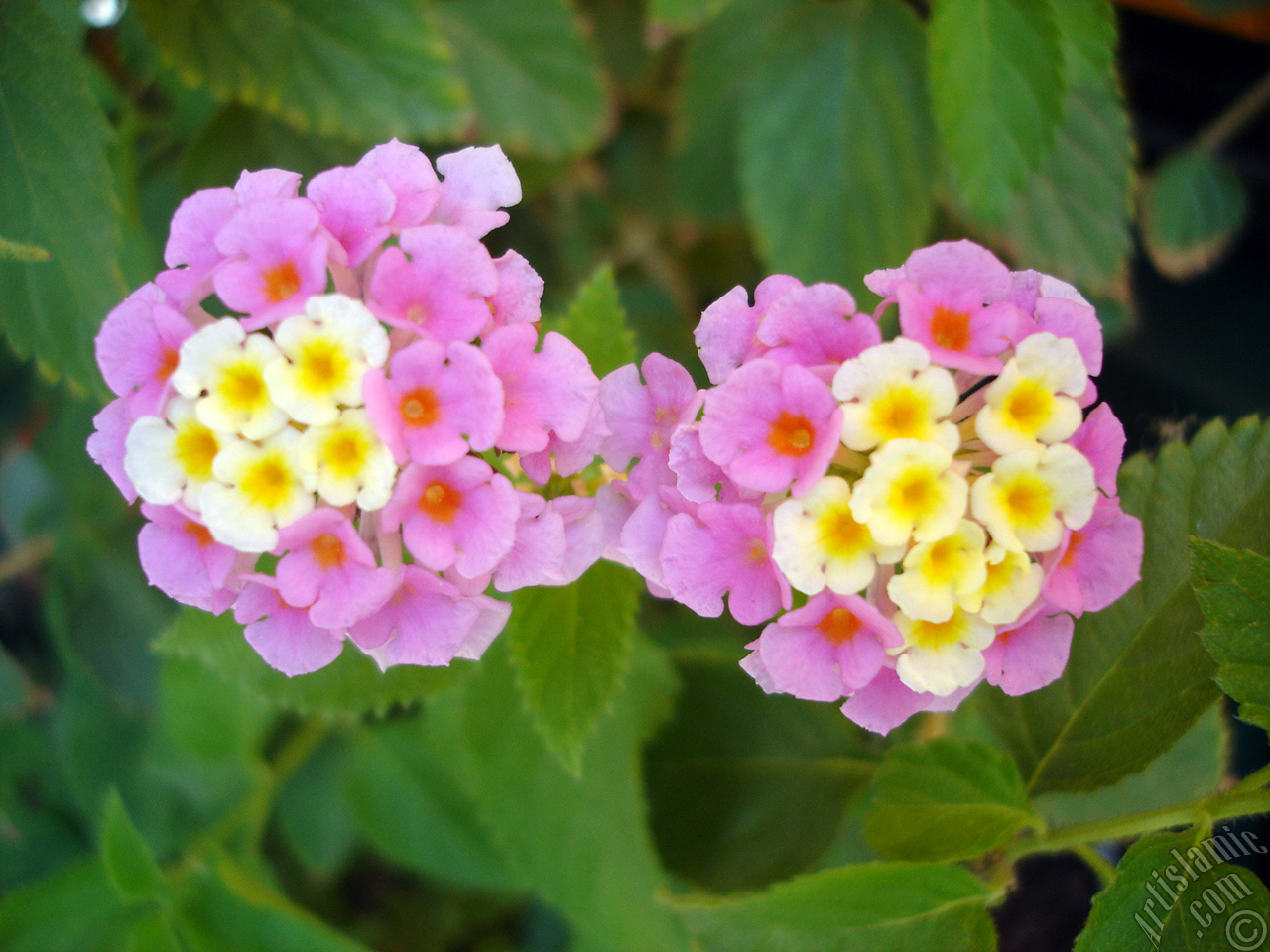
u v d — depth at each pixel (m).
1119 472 0.15
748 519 0.13
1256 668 0.13
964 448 0.13
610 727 0.17
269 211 0.13
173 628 0.15
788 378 0.12
